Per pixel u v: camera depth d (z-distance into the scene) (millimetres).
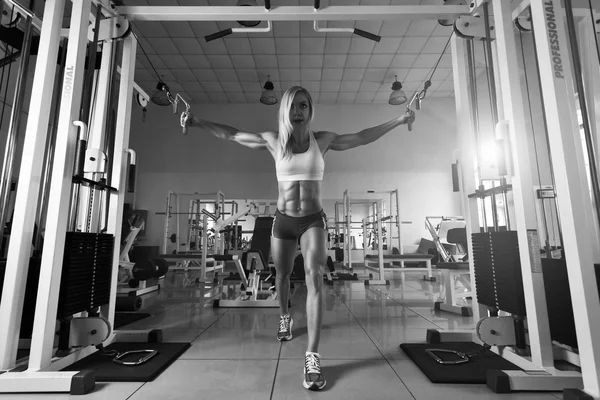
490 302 1491
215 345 1565
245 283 2898
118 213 1657
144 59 5355
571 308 1287
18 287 1203
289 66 5574
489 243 1505
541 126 3502
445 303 2395
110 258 1588
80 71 1333
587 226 1023
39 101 1272
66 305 1271
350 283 4023
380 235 4043
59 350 1330
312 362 1145
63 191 1246
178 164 6688
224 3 4113
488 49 1580
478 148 1644
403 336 1714
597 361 953
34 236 1480
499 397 1049
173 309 2453
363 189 6574
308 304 1254
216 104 6883
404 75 5844
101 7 1570
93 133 1692
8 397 1050
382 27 4609
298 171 1409
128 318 2082
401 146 6648
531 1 1175
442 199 6496
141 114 6773
